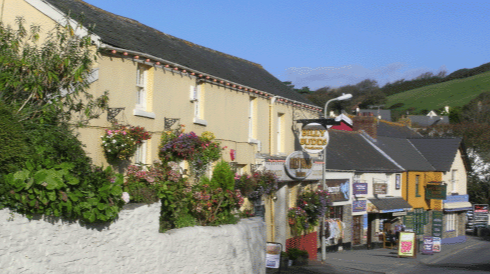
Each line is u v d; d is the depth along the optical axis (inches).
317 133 802.8
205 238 442.6
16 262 269.1
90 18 506.9
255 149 665.0
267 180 652.7
